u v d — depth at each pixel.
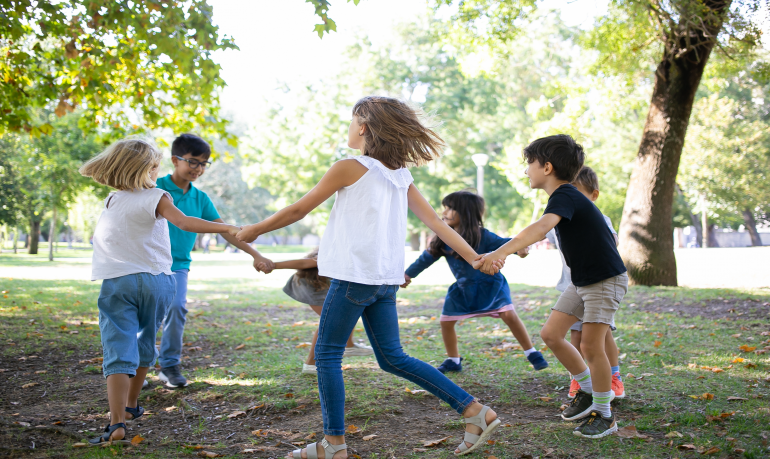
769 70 10.13
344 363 4.43
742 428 2.80
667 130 9.30
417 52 30.20
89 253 33.22
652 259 9.30
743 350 4.62
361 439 2.84
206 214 4.28
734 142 27.47
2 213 25.77
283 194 33.09
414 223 31.77
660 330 5.64
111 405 2.80
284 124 32.38
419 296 9.60
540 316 6.82
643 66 11.93
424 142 2.70
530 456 2.56
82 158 21.59
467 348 5.16
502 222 33.97
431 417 3.16
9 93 6.21
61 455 2.61
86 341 5.37
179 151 4.03
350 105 30.31
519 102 31.11
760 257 15.56
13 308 7.29
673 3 8.23
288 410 3.31
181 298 3.96
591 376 2.89
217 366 4.51
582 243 2.87
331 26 5.02
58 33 5.91
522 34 10.81
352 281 2.48
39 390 3.82
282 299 9.35
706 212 33.62
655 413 3.13
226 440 2.88
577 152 2.99
